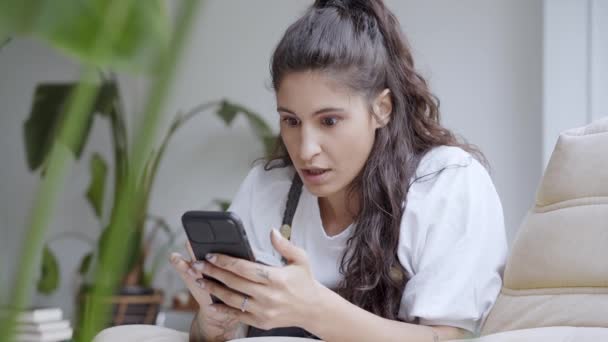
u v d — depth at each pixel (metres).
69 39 0.21
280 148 1.54
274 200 1.51
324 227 1.46
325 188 1.34
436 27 3.15
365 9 1.38
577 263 1.26
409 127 1.43
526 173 3.00
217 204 3.54
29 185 3.66
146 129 0.20
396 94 1.37
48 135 3.20
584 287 1.25
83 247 3.67
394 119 1.38
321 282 1.42
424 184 1.37
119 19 0.21
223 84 3.52
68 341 1.58
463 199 1.35
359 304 1.36
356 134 1.32
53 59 3.71
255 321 1.11
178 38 0.20
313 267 1.43
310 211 1.45
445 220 1.33
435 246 1.32
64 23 0.21
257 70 3.48
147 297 3.10
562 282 1.27
